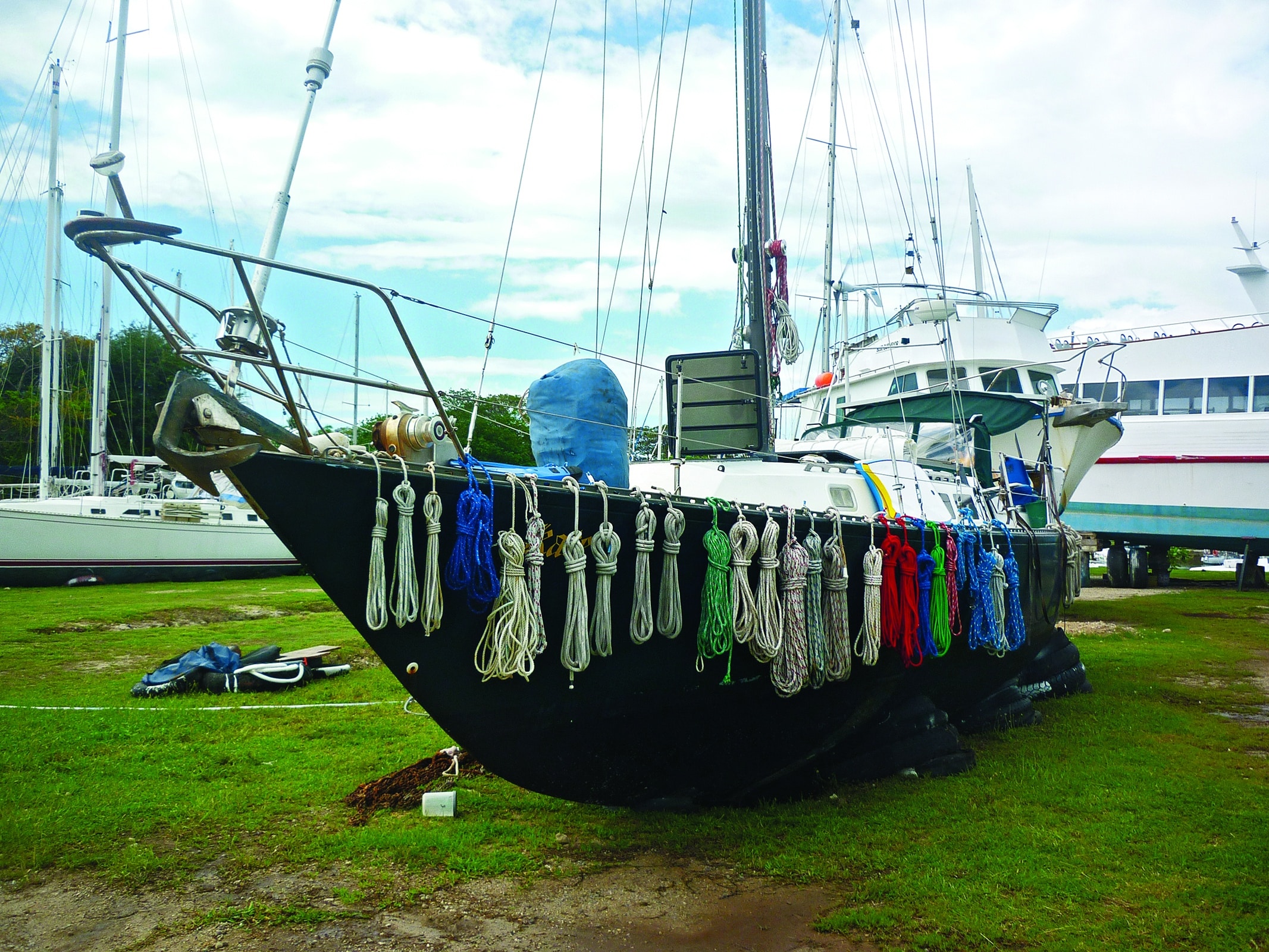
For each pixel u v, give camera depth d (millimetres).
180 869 3572
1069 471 13875
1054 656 7758
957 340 15289
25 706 6402
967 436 9172
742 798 4617
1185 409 18312
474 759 4918
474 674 3533
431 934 3066
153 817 4137
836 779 4949
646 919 3221
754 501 5848
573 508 3584
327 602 13906
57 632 10344
